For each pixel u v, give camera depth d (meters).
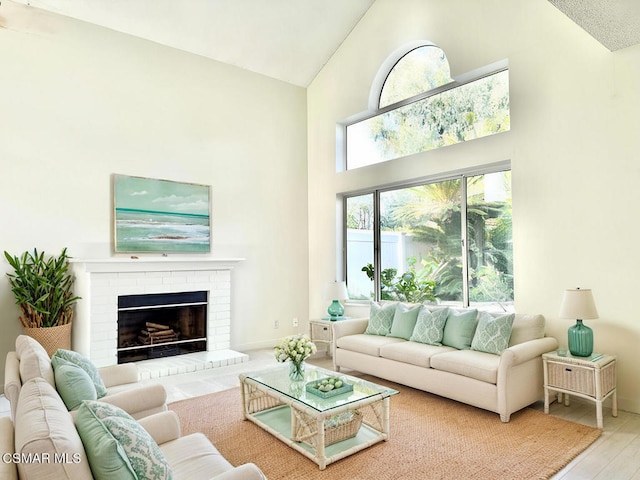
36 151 4.53
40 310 4.20
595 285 3.67
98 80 4.95
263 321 6.22
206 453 2.04
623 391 3.52
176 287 5.26
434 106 5.20
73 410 2.36
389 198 5.71
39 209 4.53
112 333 4.73
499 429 3.17
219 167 5.87
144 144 5.25
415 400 3.86
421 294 5.27
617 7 2.84
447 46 4.81
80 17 4.85
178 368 4.83
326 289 5.55
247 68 6.16
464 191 4.86
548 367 3.50
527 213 4.12
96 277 4.63
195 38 5.47
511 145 4.26
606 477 2.49
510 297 4.43
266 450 2.89
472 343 3.94
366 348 4.43
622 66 3.54
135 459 1.58
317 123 6.60
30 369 2.33
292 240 6.56
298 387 3.17
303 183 6.72
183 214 5.50
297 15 5.54
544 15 4.03
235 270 5.97
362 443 2.91
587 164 3.73
